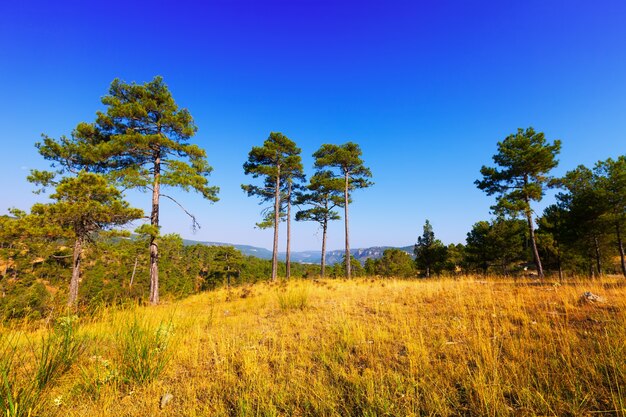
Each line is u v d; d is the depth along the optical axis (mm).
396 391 2609
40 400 2629
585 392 2367
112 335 4188
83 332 4137
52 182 13602
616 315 4266
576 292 6590
